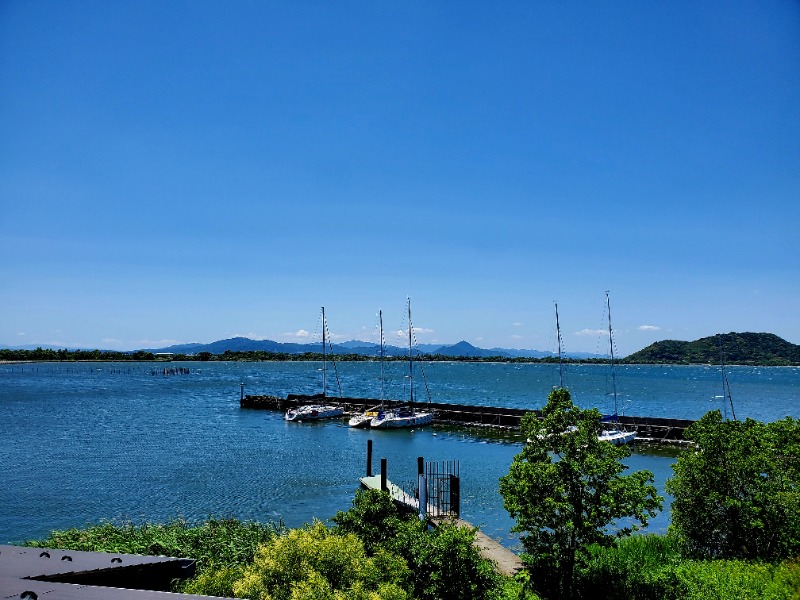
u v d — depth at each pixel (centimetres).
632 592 1586
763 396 12988
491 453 5528
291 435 6456
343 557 1035
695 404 11044
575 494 1700
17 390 11781
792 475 1958
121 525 2864
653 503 1638
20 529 2912
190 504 3447
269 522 2961
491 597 1434
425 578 1424
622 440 6069
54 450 5134
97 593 610
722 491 1858
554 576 1677
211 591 957
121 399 10188
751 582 1514
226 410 8750
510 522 3006
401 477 4259
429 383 17375
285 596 932
